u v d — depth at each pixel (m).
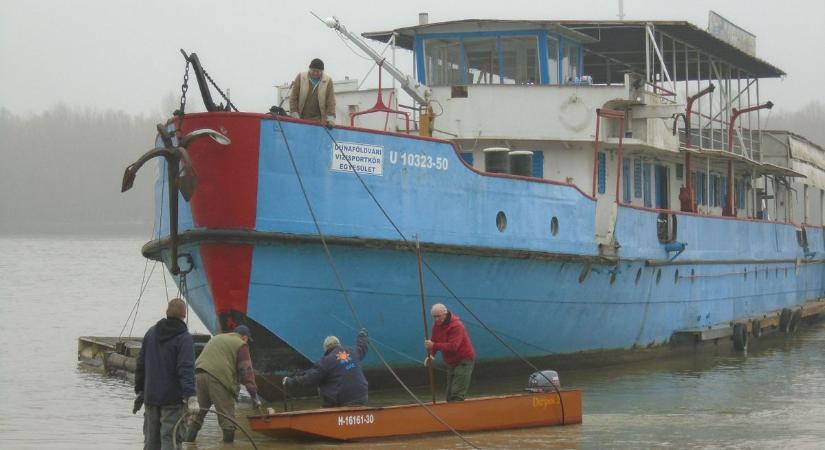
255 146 19.59
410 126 27.50
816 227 45.78
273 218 19.83
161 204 22.61
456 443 17.53
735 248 34.78
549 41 27.44
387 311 21.48
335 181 20.42
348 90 28.23
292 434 17.25
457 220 22.09
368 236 20.77
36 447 18.03
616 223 26.42
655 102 28.33
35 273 77.44
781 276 40.09
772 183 42.91
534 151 27.25
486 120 26.64
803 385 25.22
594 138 26.33
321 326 20.84
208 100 19.95
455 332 18.73
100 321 44.19
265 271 19.95
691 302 31.52
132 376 26.25
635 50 33.25
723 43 32.62
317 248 20.25
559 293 24.80
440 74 28.19
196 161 19.59
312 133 20.16
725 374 27.28
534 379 19.66
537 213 23.80
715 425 19.62
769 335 37.28
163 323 14.58
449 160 21.98
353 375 18.31
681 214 30.30
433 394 18.58
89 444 18.30
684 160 33.22
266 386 21.03
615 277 26.78
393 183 21.12
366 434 17.56
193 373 14.43
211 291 20.20
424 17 28.52
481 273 22.61
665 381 25.80
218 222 19.64
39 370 28.58
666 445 17.66
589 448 17.34
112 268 83.50
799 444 17.80
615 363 28.28
